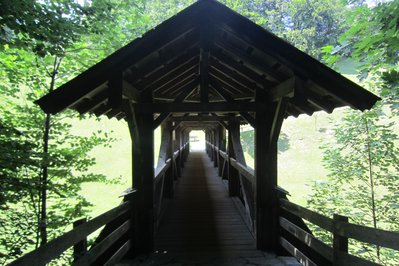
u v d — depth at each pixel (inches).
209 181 363.9
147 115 163.2
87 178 175.2
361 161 249.0
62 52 141.5
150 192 162.1
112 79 111.9
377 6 134.3
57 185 157.6
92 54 200.8
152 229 162.1
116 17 186.1
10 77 169.2
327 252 103.6
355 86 113.3
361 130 238.1
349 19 151.3
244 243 175.3
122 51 111.6
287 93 126.6
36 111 170.6
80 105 123.9
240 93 200.1
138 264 146.3
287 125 950.4
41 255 63.7
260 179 165.8
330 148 266.8
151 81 151.3
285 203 151.7
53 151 169.8
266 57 125.3
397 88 143.0
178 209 247.0
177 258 153.9
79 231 84.8
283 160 778.2
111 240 119.0
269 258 153.3
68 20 140.9
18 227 149.5
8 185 126.9
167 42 115.6
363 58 160.6
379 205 235.1
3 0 107.0
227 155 306.8
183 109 160.4
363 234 84.0
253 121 166.2
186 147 600.1
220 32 131.7
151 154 162.6
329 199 254.7
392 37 130.5
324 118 932.0
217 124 409.1
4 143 123.5
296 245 148.3
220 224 210.2
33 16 117.8
